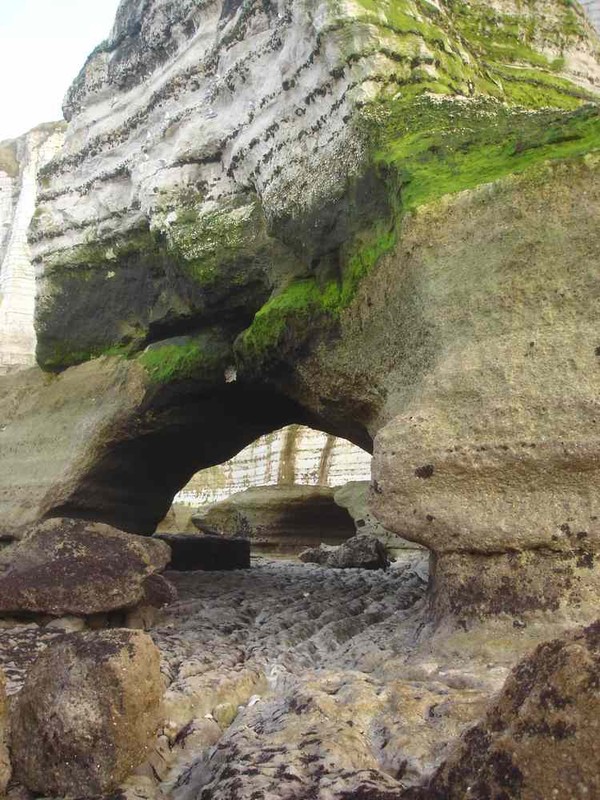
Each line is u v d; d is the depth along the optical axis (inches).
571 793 79.2
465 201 177.9
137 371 318.0
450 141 201.3
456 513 163.0
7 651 180.7
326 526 590.9
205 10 315.6
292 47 251.3
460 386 167.5
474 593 160.7
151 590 226.7
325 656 186.7
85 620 206.8
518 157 181.2
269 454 717.9
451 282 177.3
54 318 356.5
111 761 111.7
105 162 348.5
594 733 79.8
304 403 245.9
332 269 231.1
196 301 294.2
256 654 185.0
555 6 301.3
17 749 116.0
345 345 216.2
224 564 371.2
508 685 90.5
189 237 287.6
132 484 337.1
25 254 811.4
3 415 367.9
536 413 157.6
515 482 159.3
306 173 243.0
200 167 298.8
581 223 162.6
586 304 159.9
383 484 171.2
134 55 345.1
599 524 150.9
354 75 227.8
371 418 214.4
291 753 109.5
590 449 150.9
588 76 299.3
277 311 237.6
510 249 169.6
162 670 160.6
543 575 154.3
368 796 95.0
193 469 350.3
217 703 147.8
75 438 325.1
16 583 204.5
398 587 293.3
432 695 125.9
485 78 260.2
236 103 287.9
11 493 335.3
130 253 332.8
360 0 230.5
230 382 294.7
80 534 220.1
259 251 271.7
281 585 300.8
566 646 87.1
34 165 841.5
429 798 90.5
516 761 83.5
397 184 199.3
